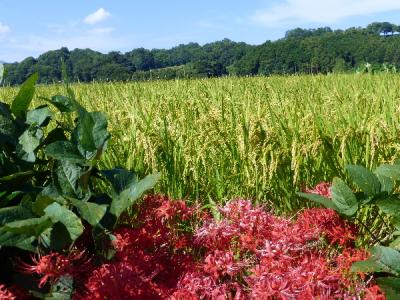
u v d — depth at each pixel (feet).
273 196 13.69
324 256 8.46
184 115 17.83
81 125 7.79
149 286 6.97
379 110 17.02
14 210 7.10
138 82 39.22
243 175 13.99
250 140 13.83
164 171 14.28
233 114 16.48
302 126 15.01
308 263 7.18
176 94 26.40
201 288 6.95
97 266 7.54
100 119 8.11
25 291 7.16
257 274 6.98
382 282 6.52
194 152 14.70
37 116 9.36
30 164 8.55
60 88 36.04
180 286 7.08
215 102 21.42
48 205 6.90
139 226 8.68
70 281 6.93
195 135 15.31
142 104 20.36
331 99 19.93
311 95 23.75
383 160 13.43
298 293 6.59
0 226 6.92
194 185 14.44
